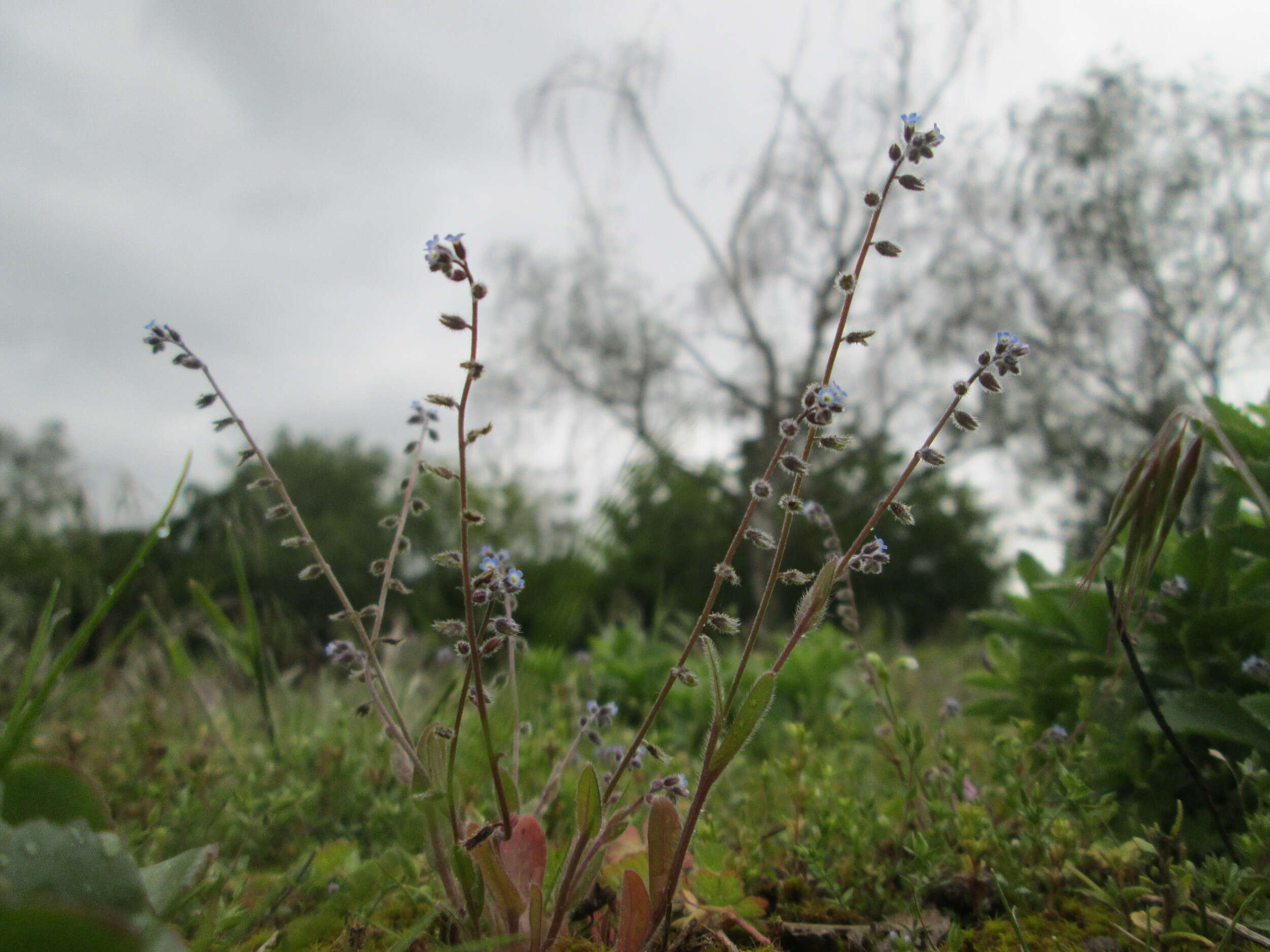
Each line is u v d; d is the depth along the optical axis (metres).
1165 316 2.16
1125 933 0.17
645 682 0.47
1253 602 0.22
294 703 0.37
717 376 2.28
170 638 0.33
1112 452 2.22
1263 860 0.17
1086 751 0.21
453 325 0.14
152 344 0.16
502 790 0.16
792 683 0.46
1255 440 0.23
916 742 0.21
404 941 0.14
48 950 0.10
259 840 0.22
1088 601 0.26
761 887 0.20
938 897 0.19
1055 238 2.22
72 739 0.28
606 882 0.19
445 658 0.32
